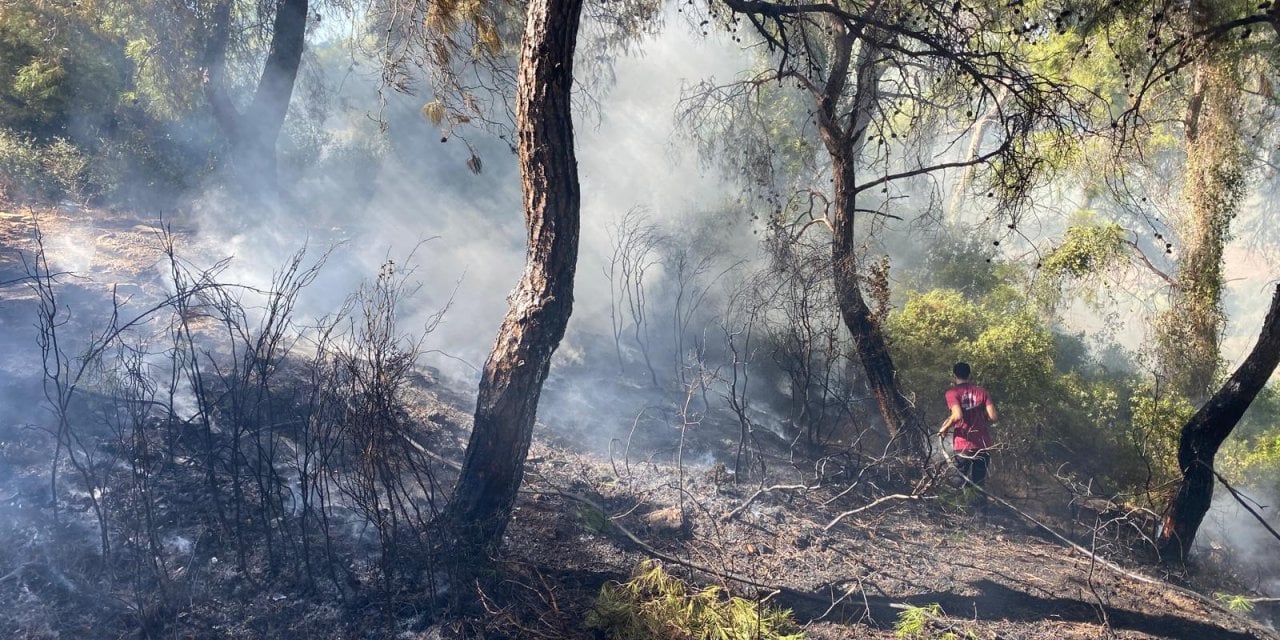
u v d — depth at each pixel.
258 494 5.40
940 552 6.71
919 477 8.14
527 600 5.00
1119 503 8.39
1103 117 10.74
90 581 4.38
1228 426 7.61
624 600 5.02
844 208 8.59
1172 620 6.33
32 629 3.99
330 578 4.81
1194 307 10.46
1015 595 6.23
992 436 9.04
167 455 5.55
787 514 6.81
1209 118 9.98
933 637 5.51
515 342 5.29
